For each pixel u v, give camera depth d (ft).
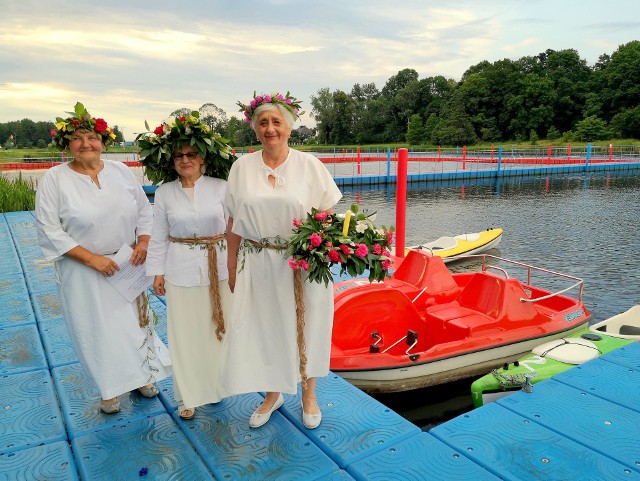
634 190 89.20
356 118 334.44
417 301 20.81
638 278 35.78
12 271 24.02
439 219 61.52
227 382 9.84
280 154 9.51
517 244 47.06
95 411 11.39
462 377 18.37
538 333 19.30
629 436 10.57
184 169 10.01
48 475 9.31
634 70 247.09
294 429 10.64
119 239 10.36
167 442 10.24
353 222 9.62
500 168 114.21
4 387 12.57
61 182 9.93
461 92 281.33
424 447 10.09
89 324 10.25
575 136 241.35
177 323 10.28
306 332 9.82
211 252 10.15
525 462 9.67
